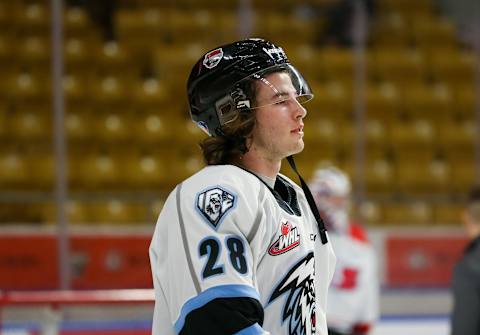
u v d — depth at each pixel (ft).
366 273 24.59
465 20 67.77
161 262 9.36
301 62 62.18
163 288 9.31
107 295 22.86
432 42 67.10
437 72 64.59
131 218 49.24
